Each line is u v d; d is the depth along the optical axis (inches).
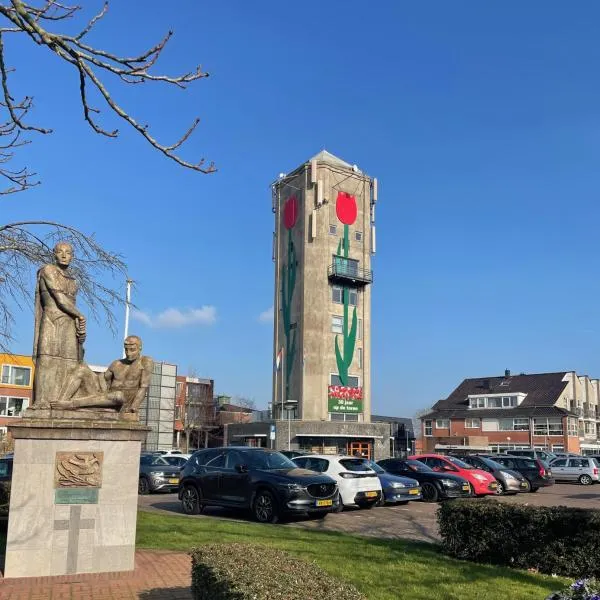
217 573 191.6
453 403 2977.4
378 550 383.2
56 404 323.6
